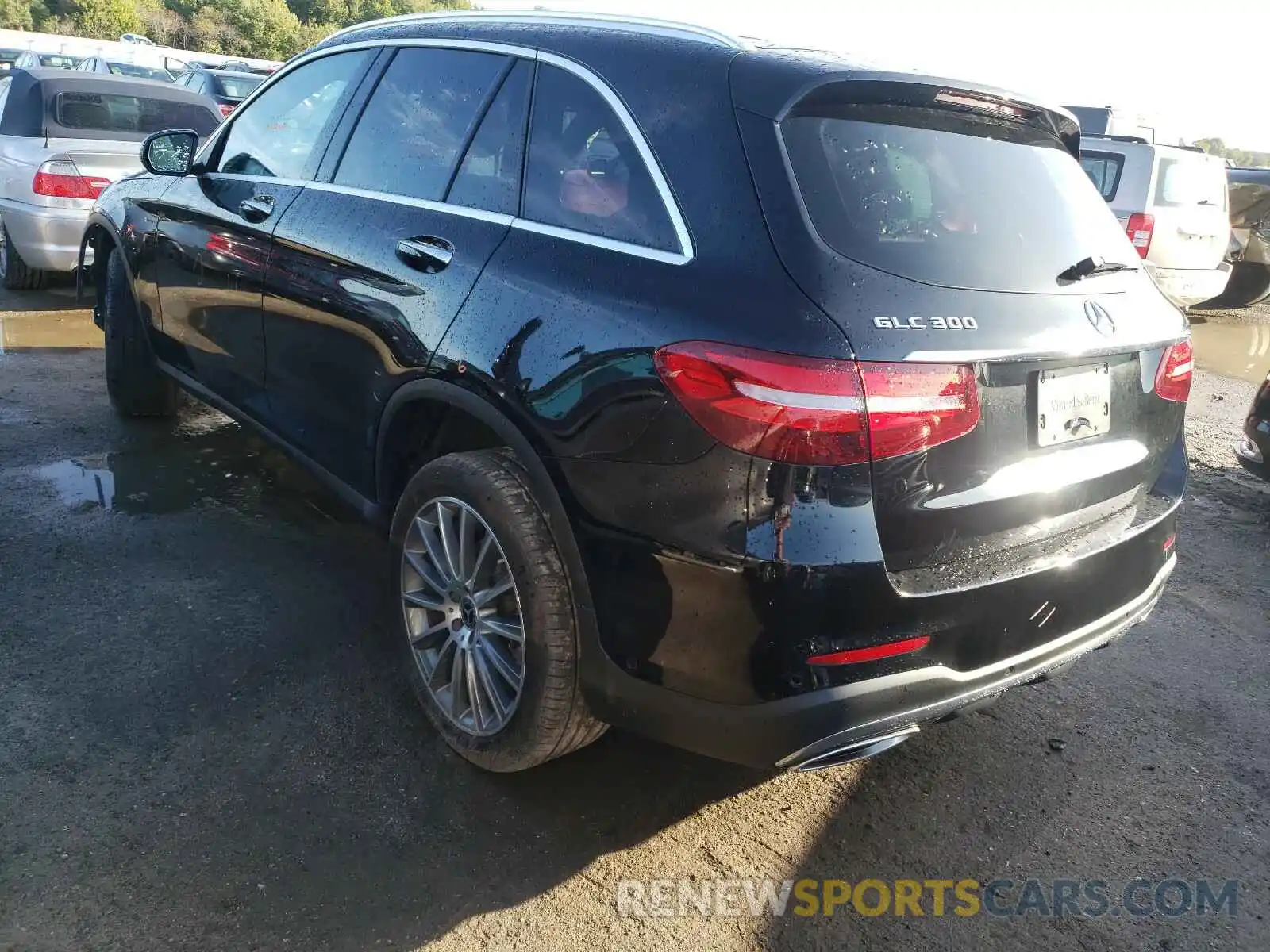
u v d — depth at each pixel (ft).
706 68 7.61
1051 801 9.10
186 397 17.85
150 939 6.69
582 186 7.98
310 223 10.53
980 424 6.90
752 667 6.56
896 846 8.36
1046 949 7.41
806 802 8.82
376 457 9.59
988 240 7.56
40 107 23.29
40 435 15.42
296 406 11.02
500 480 7.84
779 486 6.31
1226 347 33.04
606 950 7.02
